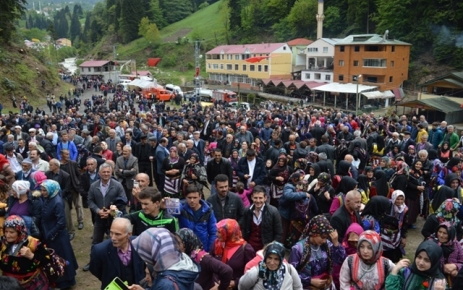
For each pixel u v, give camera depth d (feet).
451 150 42.24
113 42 432.25
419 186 30.27
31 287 16.16
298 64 230.07
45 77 176.55
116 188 23.31
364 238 14.40
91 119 69.87
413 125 54.60
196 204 18.67
